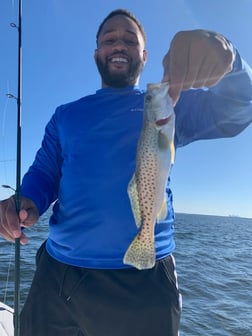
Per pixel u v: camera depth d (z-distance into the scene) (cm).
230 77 59
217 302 256
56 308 74
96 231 70
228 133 69
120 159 71
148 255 64
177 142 74
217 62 51
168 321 68
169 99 60
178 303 70
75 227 72
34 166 85
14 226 70
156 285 69
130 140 72
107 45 78
